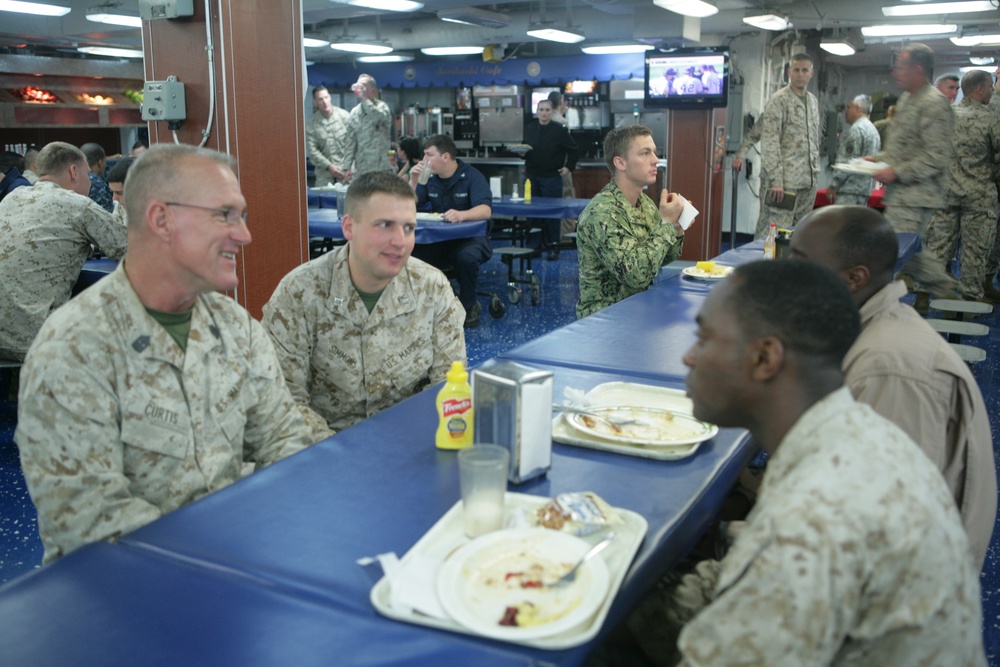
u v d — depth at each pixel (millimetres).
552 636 1022
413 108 13688
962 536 934
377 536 1306
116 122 12773
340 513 1387
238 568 1202
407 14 11516
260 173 3896
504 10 11023
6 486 3328
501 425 1495
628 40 11047
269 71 3875
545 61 12617
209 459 1692
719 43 10102
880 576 872
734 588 900
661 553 1275
